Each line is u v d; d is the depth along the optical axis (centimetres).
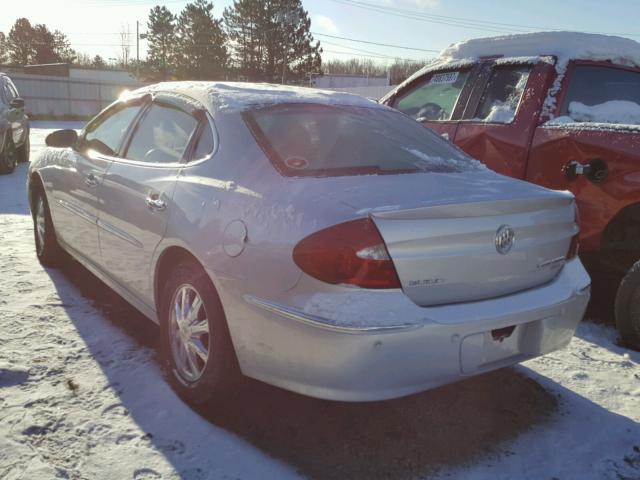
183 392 276
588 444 258
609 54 438
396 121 335
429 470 235
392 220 215
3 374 290
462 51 512
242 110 293
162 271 297
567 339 268
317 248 214
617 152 357
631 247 372
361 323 207
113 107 398
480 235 231
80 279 441
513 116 422
